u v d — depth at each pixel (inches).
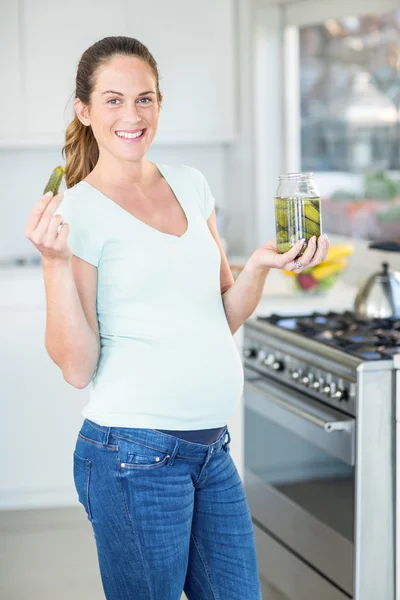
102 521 86.0
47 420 184.1
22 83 196.9
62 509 190.5
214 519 89.7
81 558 168.1
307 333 136.9
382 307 144.7
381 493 120.3
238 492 90.9
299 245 87.7
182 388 85.2
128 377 84.9
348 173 194.7
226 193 226.8
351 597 122.2
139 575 85.8
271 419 142.1
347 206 195.6
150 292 85.4
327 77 198.4
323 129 202.1
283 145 211.2
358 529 119.5
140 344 85.2
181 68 204.1
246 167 214.4
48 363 182.4
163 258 85.6
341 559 124.1
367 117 186.2
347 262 175.3
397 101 176.6
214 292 88.9
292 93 209.2
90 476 86.1
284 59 208.2
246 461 154.4
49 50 196.9
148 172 91.0
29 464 185.0
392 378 118.9
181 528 86.0
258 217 212.7
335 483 124.8
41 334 181.5
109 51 86.4
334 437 123.6
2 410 182.9
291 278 169.8
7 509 189.8
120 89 85.7
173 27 202.2
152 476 84.3
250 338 150.6
